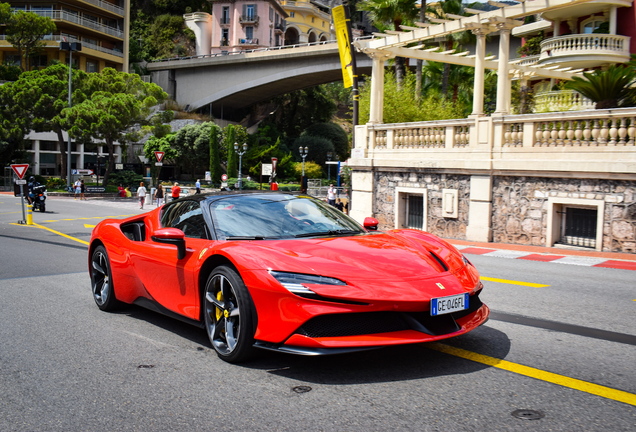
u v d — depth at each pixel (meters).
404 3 26.59
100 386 3.20
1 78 54.22
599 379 3.17
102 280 5.42
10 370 3.53
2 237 13.09
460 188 12.77
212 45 79.00
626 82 12.75
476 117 12.48
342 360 3.55
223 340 3.68
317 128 79.31
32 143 54.31
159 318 4.97
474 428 2.50
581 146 10.61
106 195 43.66
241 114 80.50
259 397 2.95
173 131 64.50
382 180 15.06
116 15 64.12
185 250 3.99
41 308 5.43
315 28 101.25
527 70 17.09
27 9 58.34
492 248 11.09
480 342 3.97
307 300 3.06
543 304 5.41
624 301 5.61
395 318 3.18
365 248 3.67
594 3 21.86
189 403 2.90
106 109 43.81
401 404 2.80
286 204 4.47
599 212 10.25
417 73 27.53
